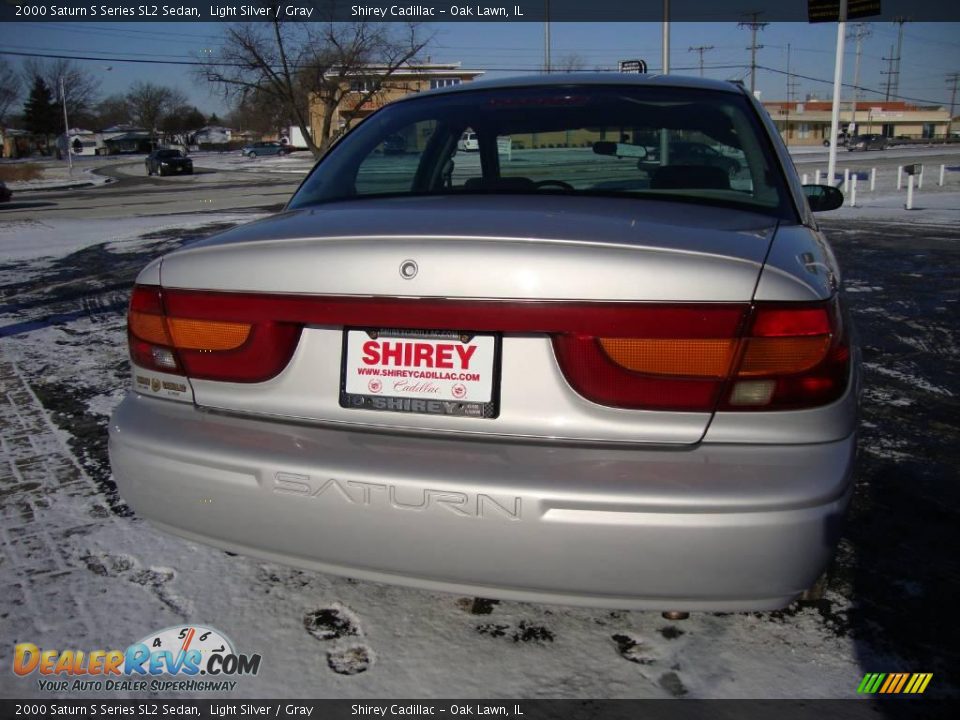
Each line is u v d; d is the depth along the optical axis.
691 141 2.32
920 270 7.72
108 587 2.38
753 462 1.57
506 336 1.66
